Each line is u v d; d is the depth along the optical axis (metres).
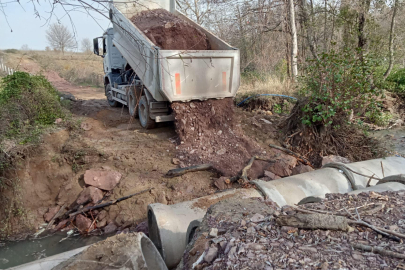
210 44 8.83
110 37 11.07
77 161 7.00
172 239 4.06
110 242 2.82
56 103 8.84
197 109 7.90
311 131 7.78
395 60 13.67
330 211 3.28
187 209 4.54
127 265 2.63
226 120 8.15
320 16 14.22
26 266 3.34
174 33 8.30
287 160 6.91
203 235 3.16
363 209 3.31
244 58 16.69
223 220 3.38
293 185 5.12
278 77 13.49
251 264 2.48
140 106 9.02
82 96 17.19
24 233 6.09
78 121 8.85
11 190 6.49
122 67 11.00
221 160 6.95
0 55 25.84
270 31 15.23
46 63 27.78
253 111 10.66
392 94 12.80
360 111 8.20
